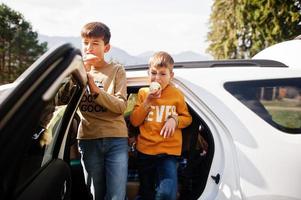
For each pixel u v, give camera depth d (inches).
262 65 101.3
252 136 88.7
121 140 98.5
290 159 85.9
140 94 103.5
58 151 92.8
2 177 51.3
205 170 91.4
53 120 83.7
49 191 69.5
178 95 99.1
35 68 49.5
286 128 90.0
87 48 95.2
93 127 97.2
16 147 47.7
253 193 84.4
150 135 100.4
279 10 530.3
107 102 88.8
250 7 554.6
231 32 612.4
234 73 97.0
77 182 112.3
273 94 93.1
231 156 88.4
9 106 46.5
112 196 96.5
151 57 100.3
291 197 84.0
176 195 97.7
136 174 113.5
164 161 98.3
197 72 99.3
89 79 83.5
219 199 86.2
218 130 91.6
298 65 102.7
